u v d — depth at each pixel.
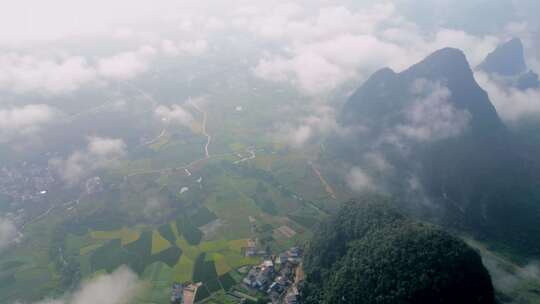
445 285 173.75
